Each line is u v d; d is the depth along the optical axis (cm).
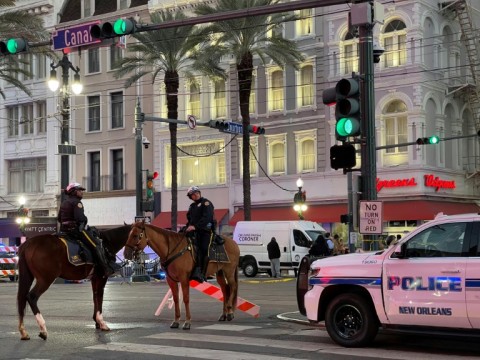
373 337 1092
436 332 1027
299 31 4238
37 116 5266
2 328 1375
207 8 3653
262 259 3312
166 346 1112
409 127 3778
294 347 1098
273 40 3672
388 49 3884
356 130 1339
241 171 4406
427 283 1030
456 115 4075
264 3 3522
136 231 1310
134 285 2877
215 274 1479
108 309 1748
